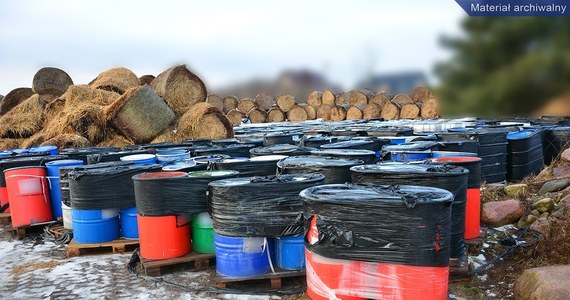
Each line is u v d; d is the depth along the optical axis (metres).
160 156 7.16
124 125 11.89
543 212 5.57
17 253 5.58
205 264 4.60
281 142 10.17
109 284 4.32
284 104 31.81
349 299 3.04
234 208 3.91
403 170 4.07
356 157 5.97
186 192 4.49
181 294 4.00
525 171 7.99
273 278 3.98
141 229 4.56
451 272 3.96
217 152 7.92
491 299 3.79
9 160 7.23
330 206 3.04
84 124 11.71
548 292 3.33
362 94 29.88
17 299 4.04
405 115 26.48
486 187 6.68
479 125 11.16
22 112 13.83
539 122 12.48
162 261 4.46
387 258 2.93
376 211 2.93
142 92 12.05
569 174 6.95
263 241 4.03
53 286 4.33
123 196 5.32
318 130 12.88
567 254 4.39
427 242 2.89
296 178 4.12
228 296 3.89
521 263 4.46
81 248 5.27
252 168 5.69
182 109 14.59
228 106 32.44
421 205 2.87
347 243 2.99
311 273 3.23
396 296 2.92
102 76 15.32
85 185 5.21
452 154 5.71
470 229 4.60
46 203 6.47
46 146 10.33
